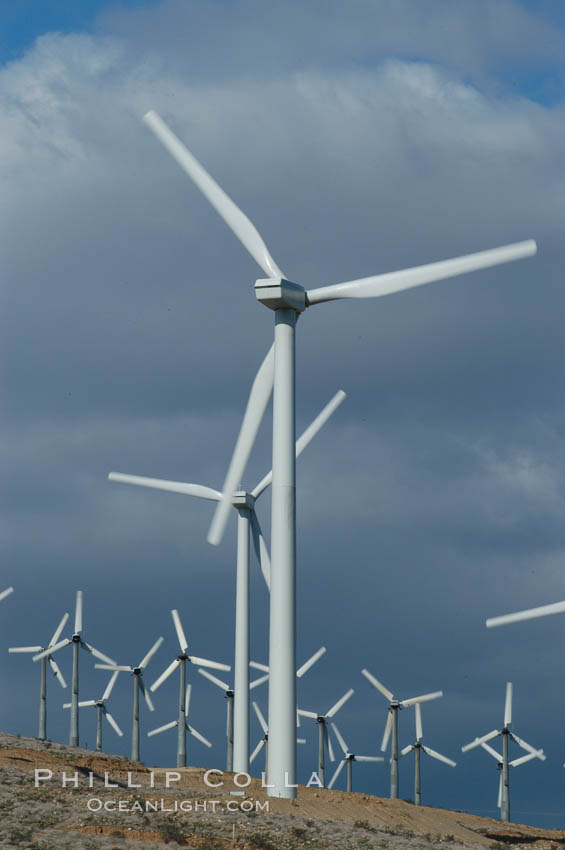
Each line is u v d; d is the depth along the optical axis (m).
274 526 88.56
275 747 86.94
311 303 91.19
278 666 87.38
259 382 92.31
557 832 129.00
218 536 89.50
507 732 190.38
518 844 107.94
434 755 196.50
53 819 84.56
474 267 89.19
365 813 105.56
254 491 142.00
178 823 86.00
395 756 183.12
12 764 107.06
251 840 82.50
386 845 86.94
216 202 94.38
